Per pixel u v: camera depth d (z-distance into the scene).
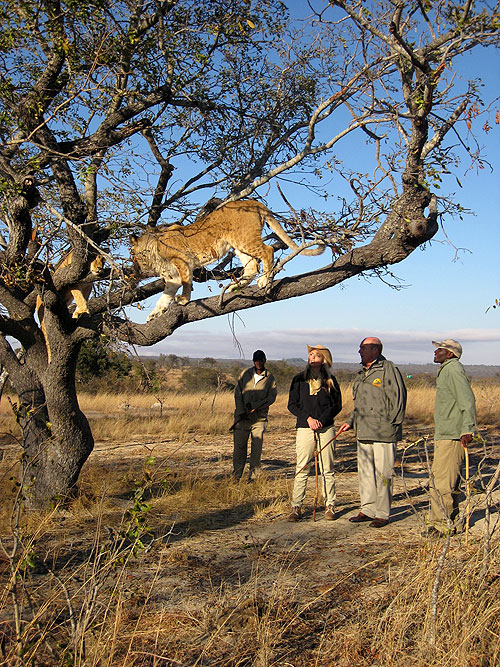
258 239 8.44
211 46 6.77
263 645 3.37
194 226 8.43
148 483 3.65
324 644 3.57
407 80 5.46
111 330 6.80
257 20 6.76
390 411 6.20
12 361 7.34
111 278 5.74
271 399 8.52
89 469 8.60
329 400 6.47
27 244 6.63
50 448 6.80
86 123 6.69
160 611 3.97
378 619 3.74
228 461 10.51
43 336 7.40
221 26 6.49
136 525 3.52
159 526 6.06
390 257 6.12
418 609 3.74
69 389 6.90
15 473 7.14
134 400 21.30
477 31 4.77
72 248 6.71
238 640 3.57
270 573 4.70
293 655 3.45
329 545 5.46
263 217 8.48
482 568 3.98
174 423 15.47
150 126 6.91
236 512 6.79
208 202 8.30
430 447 11.59
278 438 13.84
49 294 6.53
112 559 3.49
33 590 3.90
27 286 6.48
